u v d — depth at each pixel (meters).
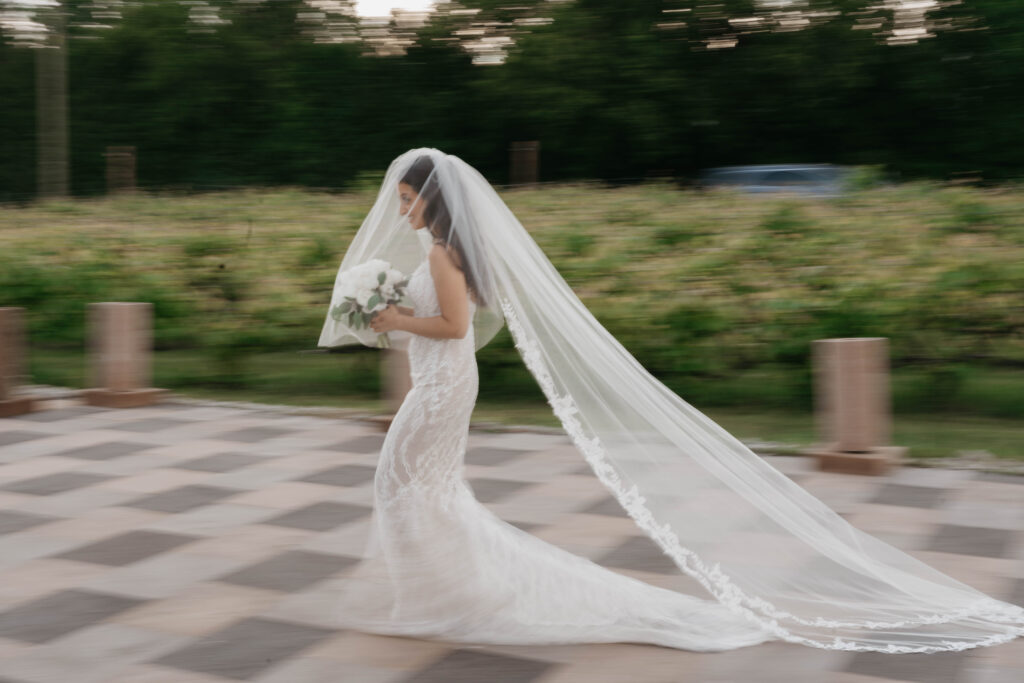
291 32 26.98
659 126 23.16
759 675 3.50
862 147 24.53
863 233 7.76
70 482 6.05
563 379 3.87
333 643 3.78
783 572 3.83
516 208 9.09
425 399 3.79
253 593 4.28
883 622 3.82
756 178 18.00
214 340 9.16
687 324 7.86
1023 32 22.02
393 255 3.99
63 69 21.62
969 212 7.75
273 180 26.66
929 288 7.39
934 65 23.25
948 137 23.92
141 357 8.53
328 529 5.14
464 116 26.00
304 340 9.10
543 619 3.83
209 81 26.58
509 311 3.90
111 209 10.59
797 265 7.71
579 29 23.00
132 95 27.22
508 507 5.50
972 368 7.83
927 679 3.46
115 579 4.45
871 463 6.14
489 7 24.72
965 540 4.93
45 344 11.20
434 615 3.81
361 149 26.53
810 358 7.80
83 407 8.34
